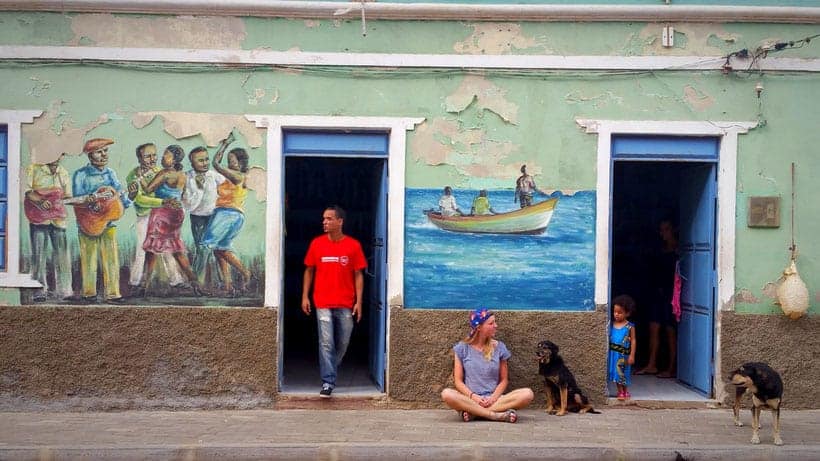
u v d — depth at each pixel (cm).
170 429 780
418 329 875
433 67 877
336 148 886
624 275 1140
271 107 874
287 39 873
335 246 887
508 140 884
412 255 880
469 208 882
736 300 890
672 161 900
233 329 870
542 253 885
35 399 861
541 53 883
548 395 859
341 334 889
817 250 891
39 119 866
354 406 877
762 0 892
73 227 868
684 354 975
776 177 892
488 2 883
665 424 814
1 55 863
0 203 874
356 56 874
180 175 872
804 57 891
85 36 866
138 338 865
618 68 884
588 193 886
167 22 869
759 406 738
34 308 862
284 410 870
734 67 887
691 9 880
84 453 702
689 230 967
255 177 873
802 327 888
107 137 869
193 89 871
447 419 830
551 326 882
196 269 872
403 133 877
